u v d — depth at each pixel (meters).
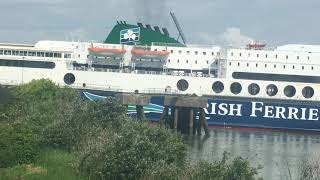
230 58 180.75
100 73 180.50
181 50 183.25
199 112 163.25
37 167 61.88
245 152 120.19
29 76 180.25
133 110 167.62
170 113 166.25
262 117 179.88
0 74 180.38
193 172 57.91
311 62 178.75
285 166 98.94
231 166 58.62
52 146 75.19
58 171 58.50
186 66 182.75
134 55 183.75
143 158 58.78
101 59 184.62
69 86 168.62
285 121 179.50
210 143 137.62
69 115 79.25
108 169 58.19
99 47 185.00
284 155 117.12
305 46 182.12
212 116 180.88
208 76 181.38
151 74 180.38
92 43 185.62
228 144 136.62
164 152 61.34
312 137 168.88
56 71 180.38
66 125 76.75
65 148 74.88
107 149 60.12
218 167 58.19
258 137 161.12
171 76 180.00
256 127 180.50
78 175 58.50
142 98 160.62
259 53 180.50
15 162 64.06
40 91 139.88
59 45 185.88
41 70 180.38
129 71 181.38
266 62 179.75
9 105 115.31
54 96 139.25
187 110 164.00
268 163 102.81
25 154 64.88
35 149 67.56
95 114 81.44
